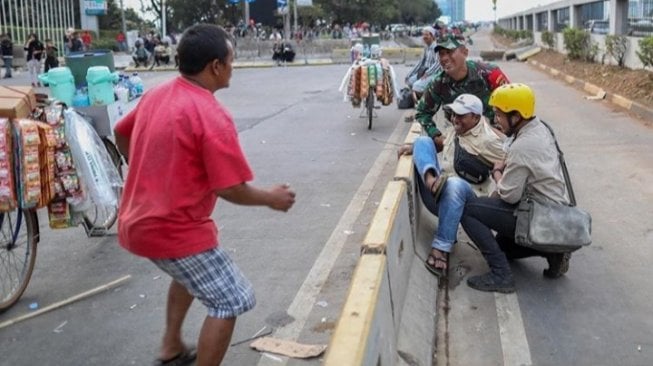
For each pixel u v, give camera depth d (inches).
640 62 696.4
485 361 162.7
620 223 257.1
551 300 192.9
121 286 206.1
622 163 358.9
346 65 1382.9
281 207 128.8
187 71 127.3
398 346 152.4
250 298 135.0
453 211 200.8
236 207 291.4
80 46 1228.5
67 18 1861.5
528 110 192.4
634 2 783.7
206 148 121.4
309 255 229.0
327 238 246.8
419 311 177.0
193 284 132.0
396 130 485.4
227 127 122.8
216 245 132.6
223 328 132.9
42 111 197.6
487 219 199.5
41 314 187.5
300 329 173.9
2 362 161.8
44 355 165.0
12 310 190.7
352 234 250.5
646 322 178.5
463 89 247.0
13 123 180.1
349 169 361.1
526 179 192.4
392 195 178.5
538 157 191.2
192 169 124.6
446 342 172.7
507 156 197.2
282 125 529.3
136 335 173.9
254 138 472.1
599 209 276.5
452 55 241.0
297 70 1259.2
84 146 200.2
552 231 190.1
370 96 487.8
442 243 204.7
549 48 1283.2
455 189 201.0
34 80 1040.8
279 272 213.9
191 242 127.6
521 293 198.1
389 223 156.9
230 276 133.0
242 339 168.9
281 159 394.3
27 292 203.6
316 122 538.9
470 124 240.4
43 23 1724.9
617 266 215.5
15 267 196.5
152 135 125.3
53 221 203.6
